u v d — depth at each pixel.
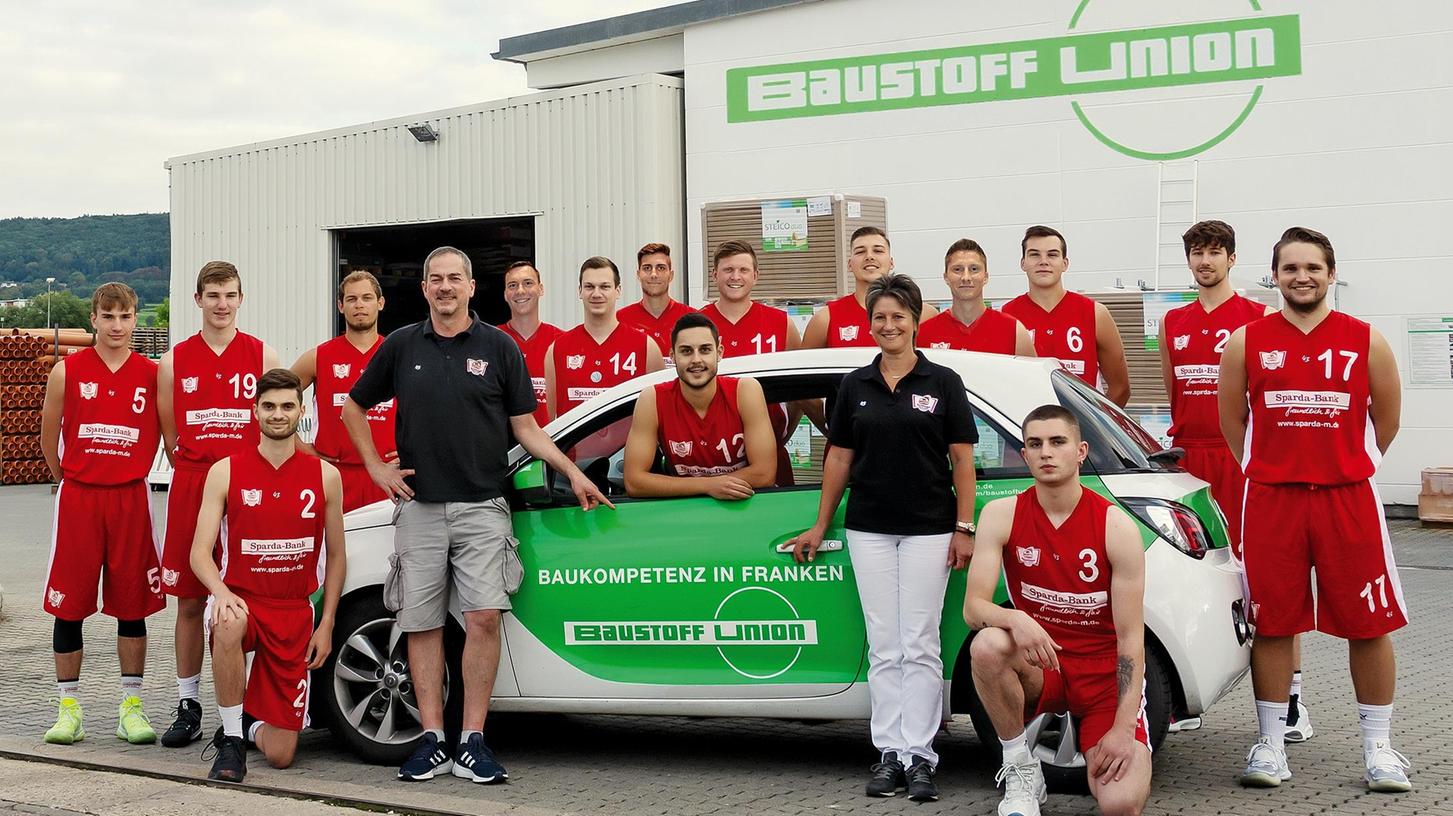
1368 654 5.60
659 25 19.06
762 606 5.79
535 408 6.12
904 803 5.43
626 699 5.95
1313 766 5.95
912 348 5.58
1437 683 7.52
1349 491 5.60
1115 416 5.99
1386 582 5.60
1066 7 16.50
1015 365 5.89
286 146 21.64
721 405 5.94
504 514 6.05
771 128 18.20
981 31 16.94
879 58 17.53
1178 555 5.40
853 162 17.73
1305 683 7.70
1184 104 15.99
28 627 10.23
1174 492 5.55
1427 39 14.94
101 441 6.66
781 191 18.17
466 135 19.98
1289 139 15.55
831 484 5.64
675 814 5.31
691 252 18.72
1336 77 15.33
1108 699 5.12
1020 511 5.15
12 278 127.44
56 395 6.68
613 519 6.03
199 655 6.70
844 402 5.61
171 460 6.79
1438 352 14.95
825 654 5.73
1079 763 5.40
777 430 5.99
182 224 22.73
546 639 6.07
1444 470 14.52
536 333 8.60
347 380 7.49
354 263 21.62
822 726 6.96
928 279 17.33
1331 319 5.67
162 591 6.83
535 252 19.47
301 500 6.04
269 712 6.03
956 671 5.62
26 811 5.31
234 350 6.79
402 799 5.47
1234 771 5.87
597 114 18.89
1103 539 5.02
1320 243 5.62
